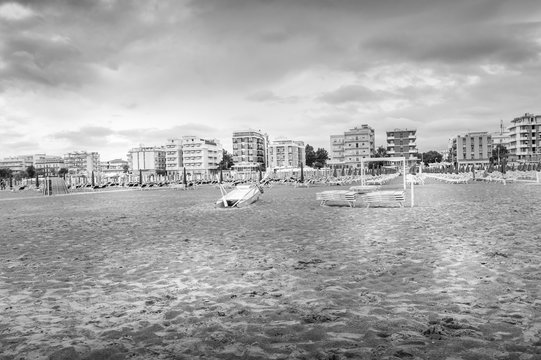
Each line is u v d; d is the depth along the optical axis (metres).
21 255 12.52
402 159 33.03
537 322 5.96
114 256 11.88
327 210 23.62
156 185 78.88
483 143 187.50
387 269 9.29
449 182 58.16
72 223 20.73
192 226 18.22
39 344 5.81
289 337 5.76
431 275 8.66
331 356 5.14
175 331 6.12
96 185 72.56
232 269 9.84
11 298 8.09
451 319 6.18
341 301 7.21
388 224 16.78
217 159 188.12
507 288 7.59
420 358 4.98
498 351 5.09
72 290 8.52
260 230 16.25
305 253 11.41
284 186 64.88
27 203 37.78
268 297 7.59
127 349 5.55
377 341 5.51
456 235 13.47
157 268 10.21
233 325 6.28
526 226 14.73
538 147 156.00
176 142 189.25
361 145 177.75
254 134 191.50
